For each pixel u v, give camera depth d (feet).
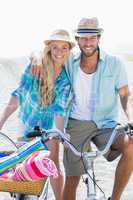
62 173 15.30
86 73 15.47
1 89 37.99
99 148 15.64
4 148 18.37
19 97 15.12
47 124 14.99
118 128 13.25
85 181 12.82
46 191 11.66
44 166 11.14
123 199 19.74
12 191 11.18
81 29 14.94
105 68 15.49
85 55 15.23
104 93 15.58
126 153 14.52
